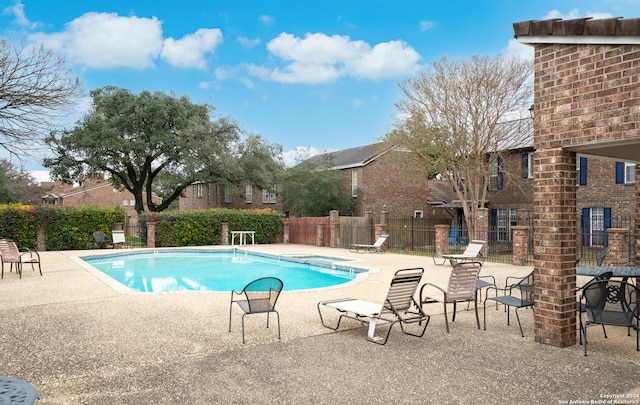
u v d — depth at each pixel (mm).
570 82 5441
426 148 21969
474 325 6863
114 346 5719
